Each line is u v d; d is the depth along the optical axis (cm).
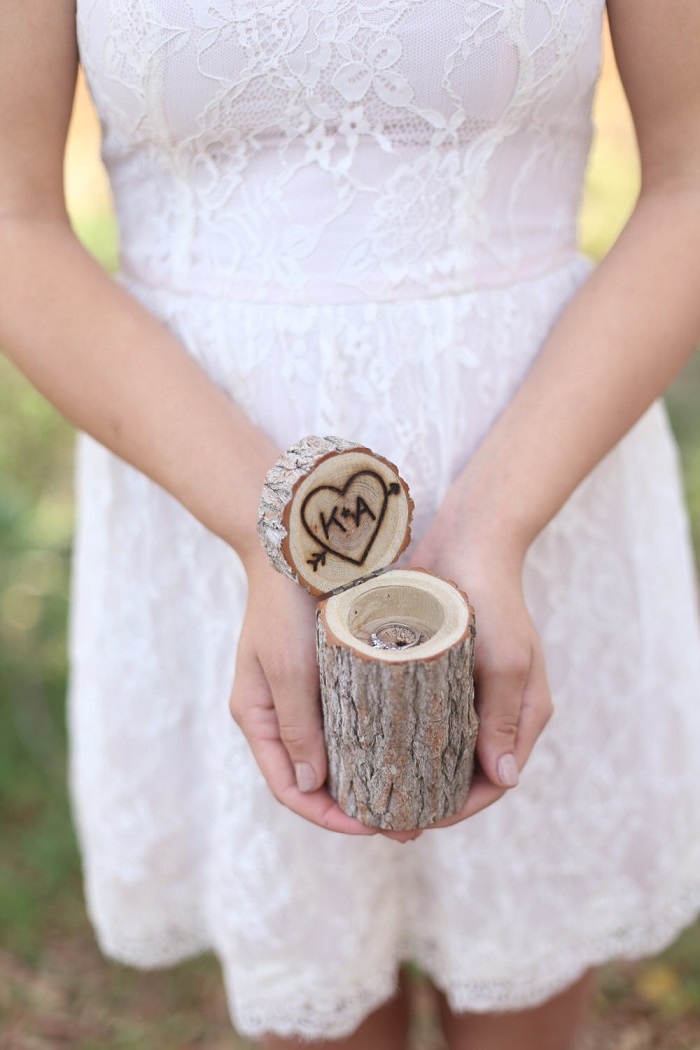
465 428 71
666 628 80
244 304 70
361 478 62
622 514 77
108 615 79
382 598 63
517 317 72
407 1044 92
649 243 69
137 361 68
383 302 69
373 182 68
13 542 154
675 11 66
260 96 66
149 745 80
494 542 65
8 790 133
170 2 64
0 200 69
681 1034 109
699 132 69
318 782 65
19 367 70
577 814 79
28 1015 111
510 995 81
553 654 76
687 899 84
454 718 61
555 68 67
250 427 69
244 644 66
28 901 121
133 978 115
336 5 64
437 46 65
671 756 81
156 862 82
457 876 78
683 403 186
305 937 78
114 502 77
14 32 66
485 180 69
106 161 75
